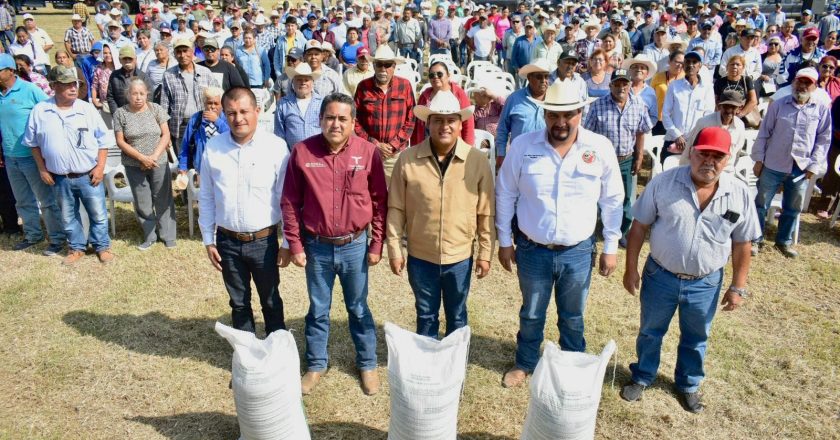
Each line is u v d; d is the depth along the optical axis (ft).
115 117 18.76
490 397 13.15
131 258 19.63
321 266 12.30
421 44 51.24
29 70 27.20
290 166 11.91
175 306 16.87
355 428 12.24
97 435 11.99
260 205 12.37
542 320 13.00
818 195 25.66
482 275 12.41
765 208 20.02
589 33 36.60
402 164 11.94
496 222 12.48
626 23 54.39
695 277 11.80
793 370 14.12
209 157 12.35
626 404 12.96
